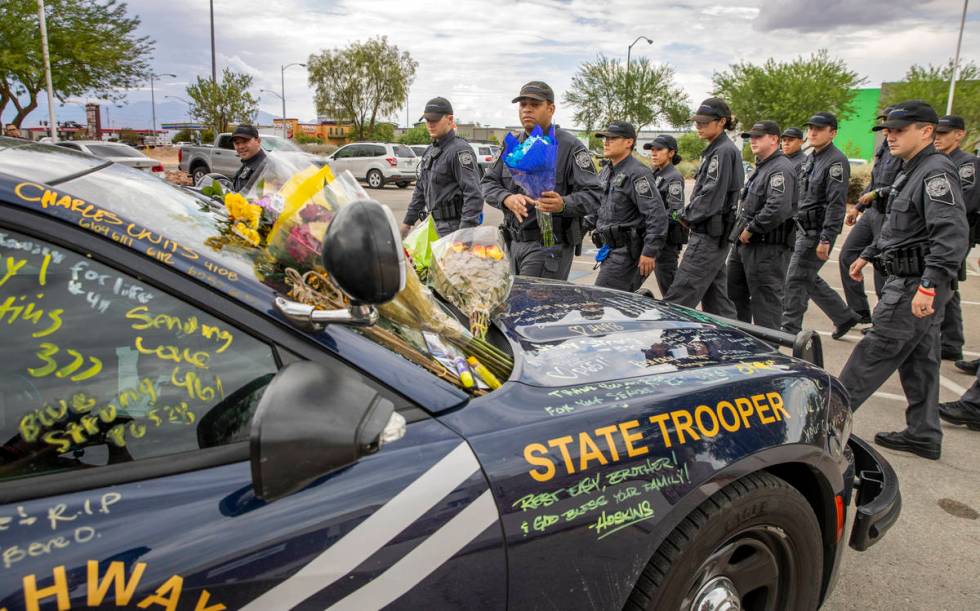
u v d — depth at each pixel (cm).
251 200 167
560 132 430
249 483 118
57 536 106
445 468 131
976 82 3206
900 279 351
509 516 135
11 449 114
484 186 451
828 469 192
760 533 179
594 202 421
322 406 109
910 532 298
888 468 238
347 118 4916
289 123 5656
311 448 107
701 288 520
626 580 151
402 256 119
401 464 128
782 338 243
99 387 119
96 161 164
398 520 124
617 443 151
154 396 121
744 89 3666
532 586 139
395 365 138
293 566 116
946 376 516
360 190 162
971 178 504
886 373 359
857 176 1844
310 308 128
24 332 117
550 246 427
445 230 542
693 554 161
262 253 147
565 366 171
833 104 3522
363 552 121
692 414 165
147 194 149
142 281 122
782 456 176
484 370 159
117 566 106
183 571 109
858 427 413
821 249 561
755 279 533
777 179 499
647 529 152
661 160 614
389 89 4781
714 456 163
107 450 118
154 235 126
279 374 113
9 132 2495
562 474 142
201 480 117
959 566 274
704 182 504
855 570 271
